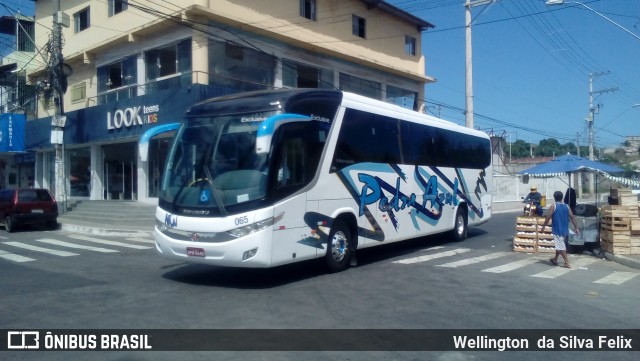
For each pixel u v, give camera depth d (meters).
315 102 10.94
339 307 8.41
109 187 27.69
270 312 8.08
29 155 33.97
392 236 13.34
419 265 12.70
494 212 32.72
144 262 12.88
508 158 53.22
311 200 10.56
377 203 12.73
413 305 8.60
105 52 26.64
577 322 7.82
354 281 10.53
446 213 16.28
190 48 22.45
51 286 9.96
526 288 10.21
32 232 21.16
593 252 15.10
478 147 18.84
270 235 9.51
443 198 16.09
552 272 12.12
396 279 10.80
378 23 31.08
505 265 12.98
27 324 7.40
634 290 10.20
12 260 13.28
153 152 24.92
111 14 25.91
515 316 8.06
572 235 15.16
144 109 23.00
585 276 11.68
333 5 27.83
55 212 21.89
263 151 8.95
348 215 11.76
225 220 9.45
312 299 8.95
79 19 28.34
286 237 9.89
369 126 12.68
